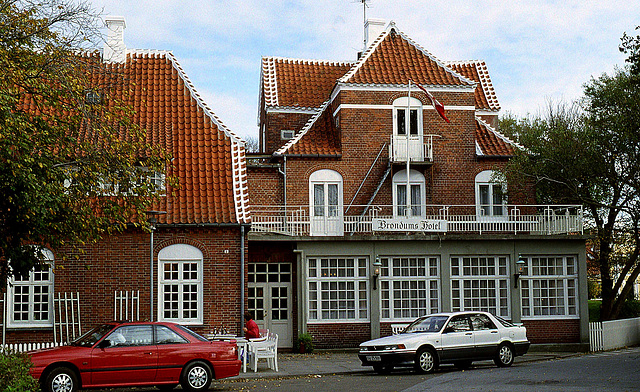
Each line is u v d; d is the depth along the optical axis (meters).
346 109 29.55
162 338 16.78
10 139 15.57
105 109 18.98
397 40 31.61
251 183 29.12
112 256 24.55
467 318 21.52
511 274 28.25
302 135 30.03
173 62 29.72
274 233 26.97
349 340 27.36
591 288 57.25
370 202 28.81
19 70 16.52
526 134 34.06
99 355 16.08
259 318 27.81
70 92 17.55
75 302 24.28
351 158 29.44
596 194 32.59
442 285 27.86
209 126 27.66
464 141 30.19
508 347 21.84
